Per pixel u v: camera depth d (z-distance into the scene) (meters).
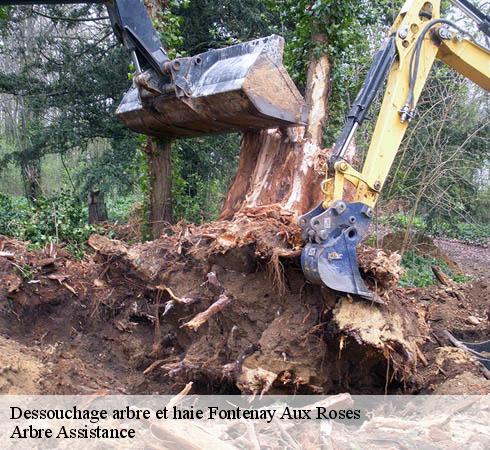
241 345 4.96
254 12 14.10
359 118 4.80
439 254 12.77
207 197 14.18
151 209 9.52
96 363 5.62
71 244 9.24
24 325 5.92
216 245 5.19
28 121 19.11
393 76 5.09
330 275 4.40
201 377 5.13
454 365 5.37
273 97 5.86
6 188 23.31
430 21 5.12
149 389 5.33
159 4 9.20
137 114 6.94
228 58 6.08
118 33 5.49
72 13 15.96
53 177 23.25
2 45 17.06
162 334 5.71
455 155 10.34
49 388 4.66
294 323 4.78
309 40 9.03
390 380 4.84
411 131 9.98
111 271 6.08
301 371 4.62
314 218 4.47
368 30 11.23
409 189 10.98
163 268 5.73
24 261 6.19
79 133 15.28
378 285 4.65
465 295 8.03
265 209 5.60
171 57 9.18
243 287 5.12
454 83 10.04
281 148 6.54
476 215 15.13
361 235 4.63
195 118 6.24
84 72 14.73
